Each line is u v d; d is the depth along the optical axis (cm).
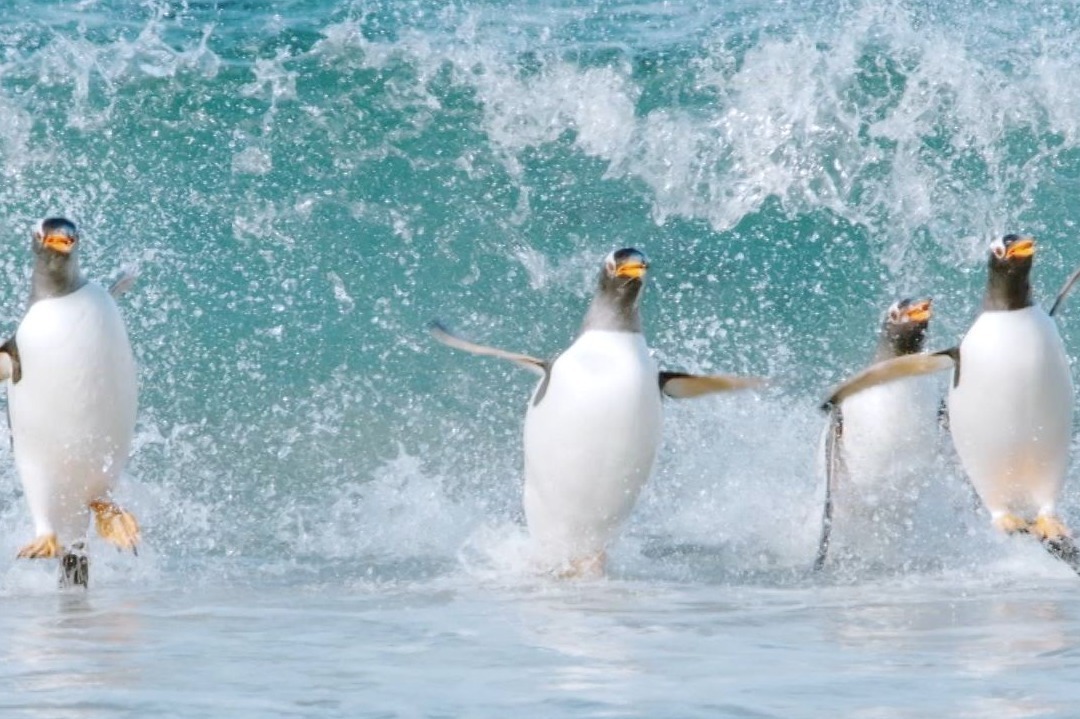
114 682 1527
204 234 3991
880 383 2597
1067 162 4272
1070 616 1914
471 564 2520
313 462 3303
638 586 2275
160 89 4344
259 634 1816
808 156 4250
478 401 3566
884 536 2720
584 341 2378
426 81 4366
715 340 3875
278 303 3822
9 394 2330
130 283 2539
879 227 4184
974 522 2722
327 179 4159
